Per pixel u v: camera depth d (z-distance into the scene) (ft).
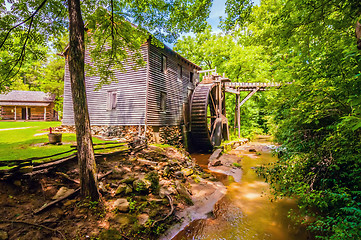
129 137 35.53
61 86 79.15
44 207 12.59
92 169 14.35
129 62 37.55
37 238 10.71
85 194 14.20
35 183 14.71
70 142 27.71
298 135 16.28
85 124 14.06
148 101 36.09
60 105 86.12
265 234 13.78
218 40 66.13
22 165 14.82
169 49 42.75
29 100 84.17
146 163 23.40
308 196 11.18
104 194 16.06
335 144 11.33
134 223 13.55
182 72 51.08
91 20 19.17
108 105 38.93
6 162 14.42
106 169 20.08
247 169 31.53
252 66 62.03
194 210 17.22
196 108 44.42
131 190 17.12
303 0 9.27
